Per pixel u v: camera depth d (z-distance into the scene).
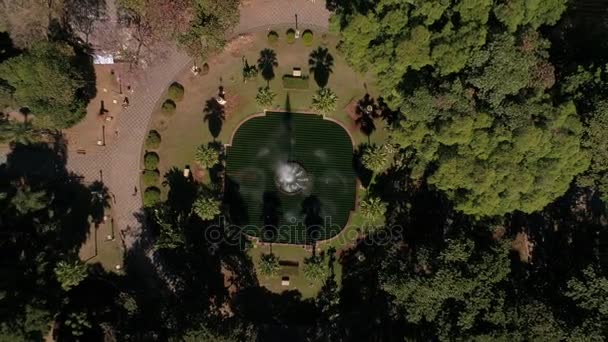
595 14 92.94
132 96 93.12
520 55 73.69
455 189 82.12
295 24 94.06
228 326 84.94
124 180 92.75
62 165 92.31
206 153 88.31
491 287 78.44
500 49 72.81
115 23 90.88
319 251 93.12
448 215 91.19
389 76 80.44
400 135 80.31
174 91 92.00
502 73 73.31
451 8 77.56
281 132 93.81
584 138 79.06
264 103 90.31
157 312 91.12
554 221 93.56
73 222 91.62
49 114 83.44
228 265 92.69
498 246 80.50
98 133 92.81
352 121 93.88
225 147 93.50
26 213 84.06
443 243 82.69
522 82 74.31
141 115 93.19
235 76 93.56
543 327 76.19
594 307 77.88
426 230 92.88
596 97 77.94
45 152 92.12
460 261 79.31
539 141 75.00
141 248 92.12
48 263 82.75
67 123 86.75
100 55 91.81
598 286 77.62
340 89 93.81
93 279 91.56
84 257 91.50
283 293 92.75
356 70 87.50
